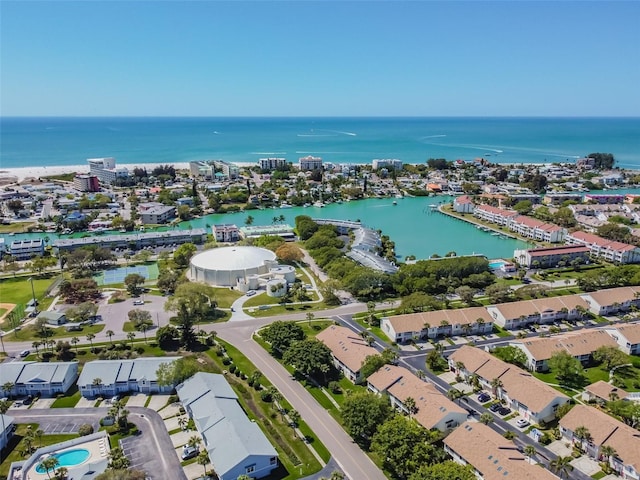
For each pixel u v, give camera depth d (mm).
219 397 113562
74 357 141625
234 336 157250
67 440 105562
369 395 109625
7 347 149000
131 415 114875
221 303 183875
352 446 104000
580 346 140250
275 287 189500
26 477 91812
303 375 132875
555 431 107750
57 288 198625
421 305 166375
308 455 101000
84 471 91812
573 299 172625
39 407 119125
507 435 105062
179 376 123625
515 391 117188
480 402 119812
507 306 165500
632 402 112000
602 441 98188
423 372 133875
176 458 99438
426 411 107875
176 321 166500
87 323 165875
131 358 140500
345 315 173625
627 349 143375
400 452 91750
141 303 183750
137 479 85500
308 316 166375
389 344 150875
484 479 88438
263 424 110438
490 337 155750
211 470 95750
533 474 86250
